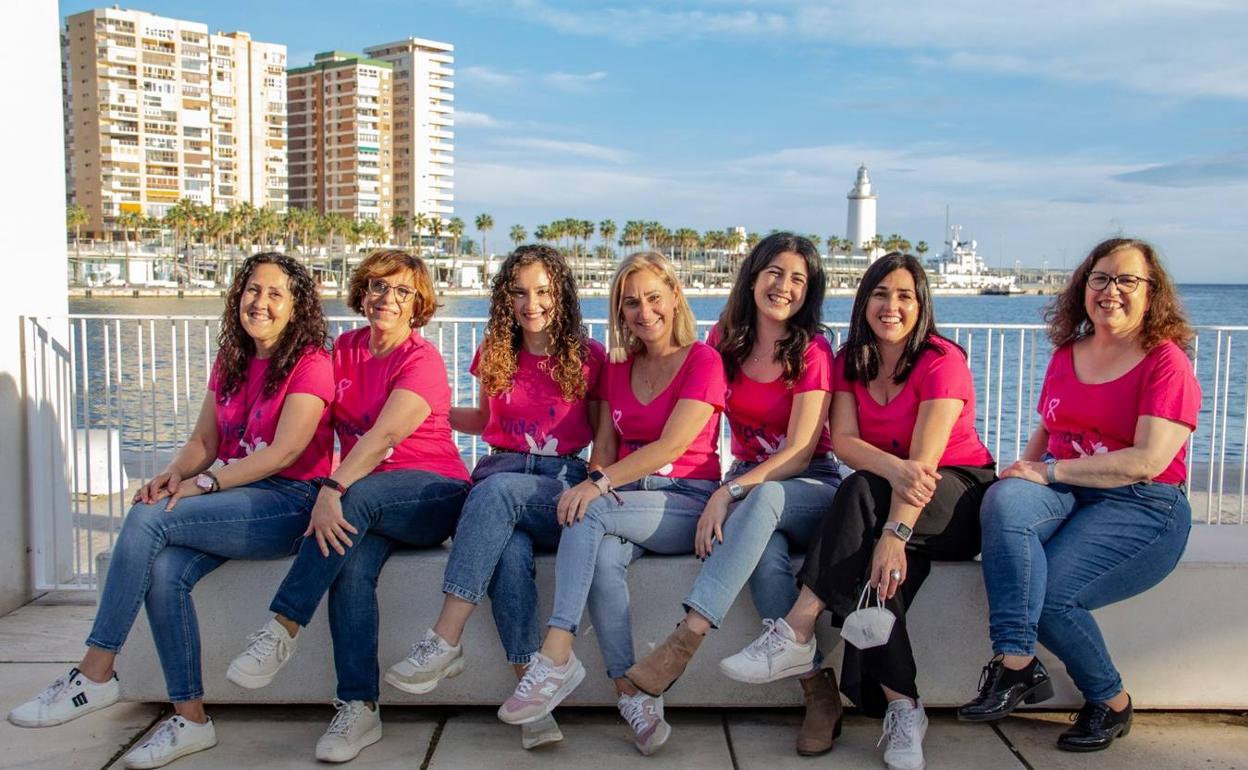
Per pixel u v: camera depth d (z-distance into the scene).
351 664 2.87
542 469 3.21
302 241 90.81
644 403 3.21
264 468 2.99
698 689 3.11
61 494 4.54
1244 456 5.56
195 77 99.88
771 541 2.98
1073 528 2.92
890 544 2.80
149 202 98.31
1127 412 2.96
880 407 3.12
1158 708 3.16
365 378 3.22
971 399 3.09
